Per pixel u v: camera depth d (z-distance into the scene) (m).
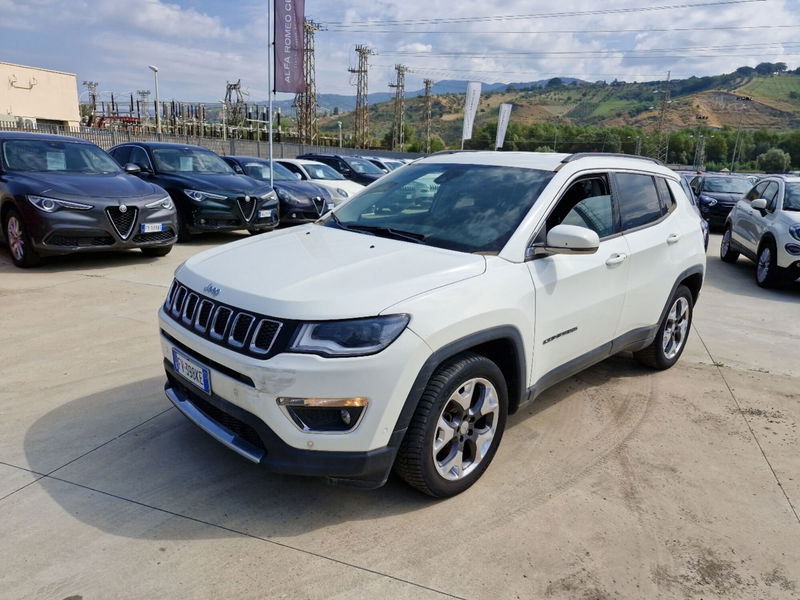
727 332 6.32
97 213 7.15
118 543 2.52
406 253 3.05
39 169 7.70
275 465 2.53
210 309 2.72
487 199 3.50
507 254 3.11
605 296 3.76
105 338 4.95
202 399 2.82
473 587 2.39
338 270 2.79
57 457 3.14
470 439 3.01
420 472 2.75
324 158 17.64
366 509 2.86
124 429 3.46
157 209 7.77
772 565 2.63
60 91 42.72
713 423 4.02
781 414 4.21
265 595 2.28
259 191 10.13
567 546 2.67
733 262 11.24
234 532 2.63
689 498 3.11
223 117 62.06
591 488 3.14
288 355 2.42
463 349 2.75
